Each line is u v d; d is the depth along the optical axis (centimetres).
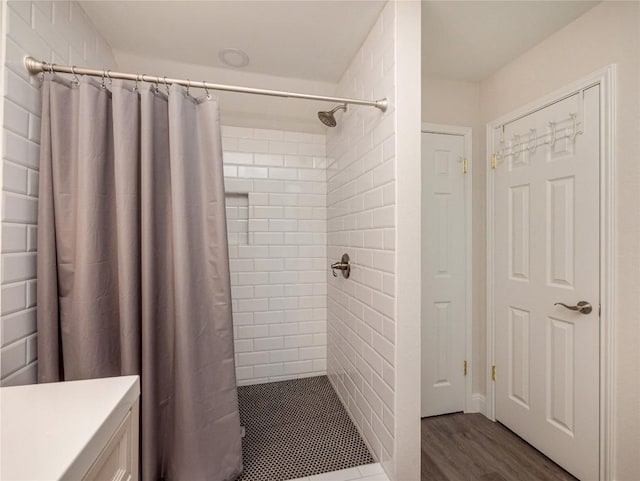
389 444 112
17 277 88
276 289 204
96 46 128
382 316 119
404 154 109
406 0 110
